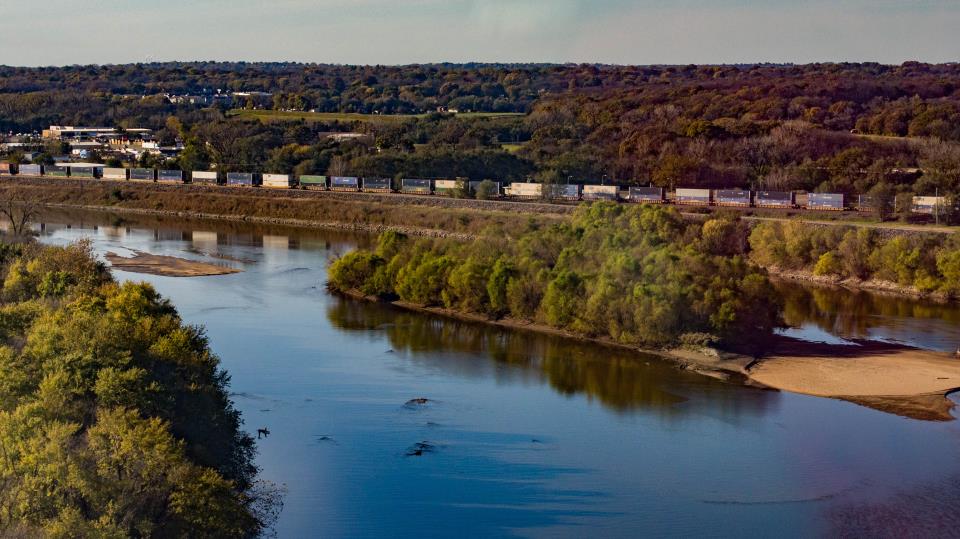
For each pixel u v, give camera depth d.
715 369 107.50
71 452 56.56
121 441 57.72
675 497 72.88
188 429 68.19
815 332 127.19
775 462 79.94
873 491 74.62
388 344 115.19
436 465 77.06
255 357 107.00
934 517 70.31
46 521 51.41
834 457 81.19
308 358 107.25
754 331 118.50
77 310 80.81
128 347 73.38
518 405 93.00
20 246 124.44
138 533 53.69
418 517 68.19
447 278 134.25
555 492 73.12
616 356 112.50
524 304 127.62
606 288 119.19
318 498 70.44
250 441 77.94
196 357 77.19
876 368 108.00
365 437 82.50
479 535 66.00
